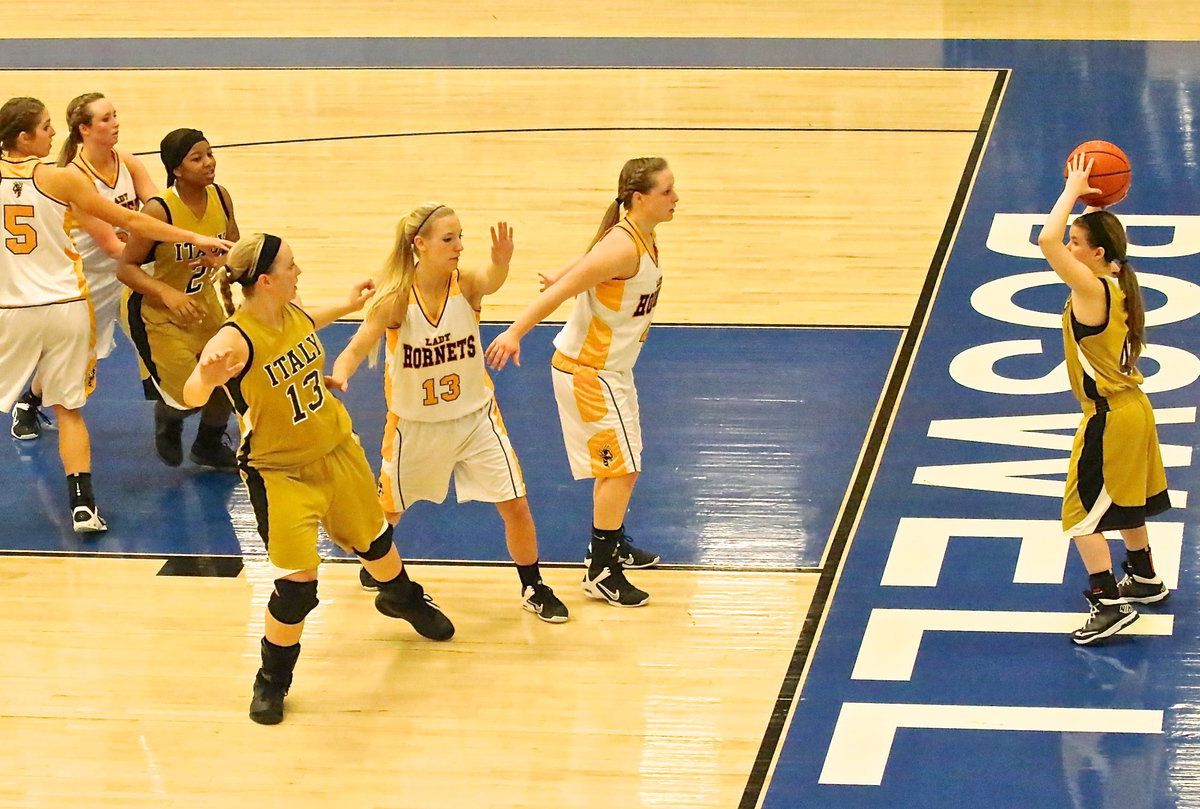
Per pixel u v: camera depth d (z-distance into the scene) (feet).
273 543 30.60
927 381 46.68
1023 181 65.10
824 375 47.44
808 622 34.63
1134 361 32.12
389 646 34.63
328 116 79.82
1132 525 32.71
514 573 37.68
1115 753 29.45
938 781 28.84
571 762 29.96
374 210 64.49
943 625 34.17
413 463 34.19
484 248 59.52
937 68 84.94
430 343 32.86
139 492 42.83
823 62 87.71
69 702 32.58
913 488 40.42
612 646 34.09
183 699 32.63
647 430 44.55
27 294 39.22
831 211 62.64
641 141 73.51
